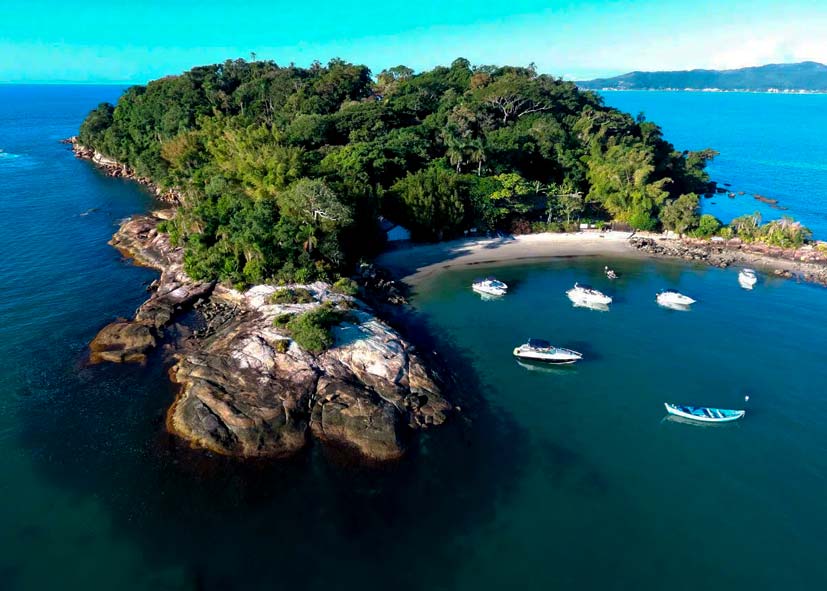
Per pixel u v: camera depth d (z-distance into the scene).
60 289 74.62
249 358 52.34
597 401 54.25
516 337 66.94
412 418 48.72
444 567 35.41
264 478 42.31
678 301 77.38
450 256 95.12
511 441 47.91
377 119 126.75
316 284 70.31
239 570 34.75
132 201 123.69
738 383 57.69
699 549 37.41
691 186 142.62
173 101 151.12
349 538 37.38
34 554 35.34
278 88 155.12
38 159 169.00
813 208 131.62
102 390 52.38
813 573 35.72
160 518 38.50
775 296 80.38
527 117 140.25
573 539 37.91
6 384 52.50
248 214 73.12
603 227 111.06
